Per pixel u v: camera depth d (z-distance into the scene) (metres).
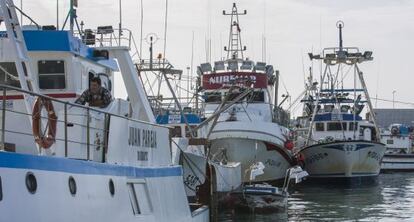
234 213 28.94
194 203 22.39
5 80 13.16
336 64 52.62
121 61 17.14
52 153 10.99
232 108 35.56
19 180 8.96
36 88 11.66
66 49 14.52
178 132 26.34
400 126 81.44
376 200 37.84
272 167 37.62
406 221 28.20
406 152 77.19
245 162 35.38
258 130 35.22
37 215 9.28
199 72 39.22
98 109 12.14
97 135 12.19
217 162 29.55
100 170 11.46
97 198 11.22
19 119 11.52
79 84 15.19
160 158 15.95
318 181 49.03
